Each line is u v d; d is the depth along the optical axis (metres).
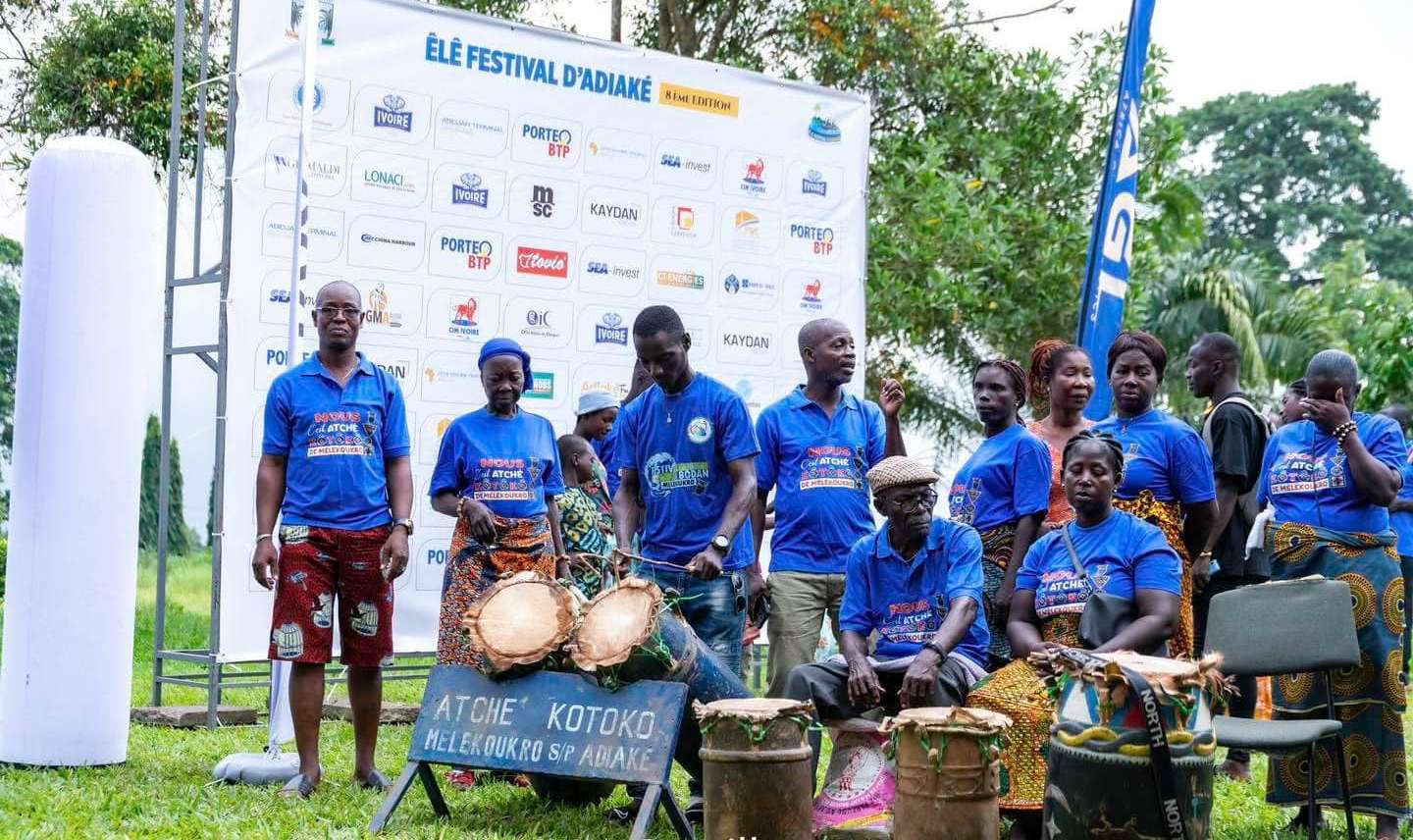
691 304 11.30
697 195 11.32
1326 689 6.50
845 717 6.29
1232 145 49.44
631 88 11.03
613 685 6.00
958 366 18.70
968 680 6.18
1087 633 6.09
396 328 10.04
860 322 12.10
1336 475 6.85
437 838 5.88
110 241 7.52
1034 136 17.94
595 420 9.13
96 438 7.44
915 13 17.94
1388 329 19.16
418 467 10.16
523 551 7.30
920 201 16.75
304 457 6.81
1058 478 7.02
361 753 6.98
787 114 11.75
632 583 6.13
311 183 9.69
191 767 7.48
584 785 6.69
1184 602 6.90
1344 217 46.75
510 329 10.51
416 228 10.11
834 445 7.25
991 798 5.38
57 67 17.38
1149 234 19.39
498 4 18.22
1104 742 5.05
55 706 7.34
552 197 10.68
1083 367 7.18
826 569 7.18
